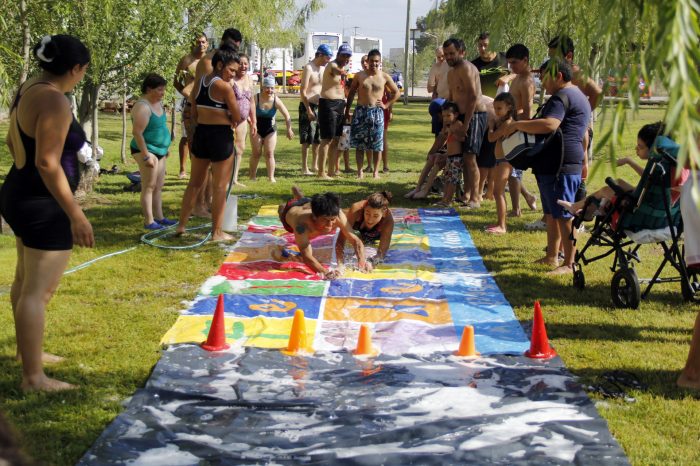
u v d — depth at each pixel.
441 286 6.94
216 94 8.16
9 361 5.01
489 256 8.15
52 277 4.52
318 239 8.67
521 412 4.33
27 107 4.34
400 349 5.36
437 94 13.95
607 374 4.94
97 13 11.20
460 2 16.02
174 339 5.43
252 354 5.18
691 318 6.17
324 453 3.83
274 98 13.02
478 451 3.87
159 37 12.54
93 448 3.85
